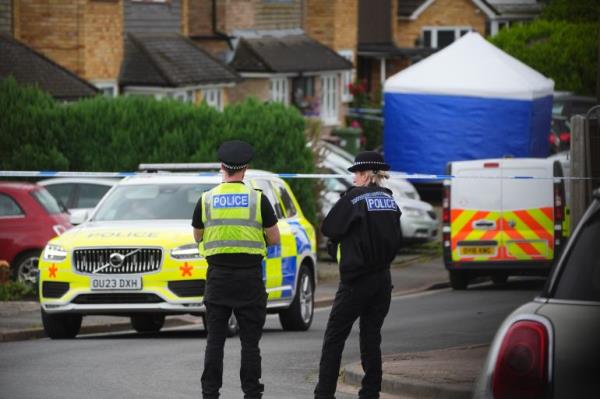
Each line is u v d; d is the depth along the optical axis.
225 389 33.97
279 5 134.75
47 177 73.12
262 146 76.56
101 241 44.72
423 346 44.12
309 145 81.50
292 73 129.00
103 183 72.94
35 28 99.06
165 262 44.34
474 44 101.38
